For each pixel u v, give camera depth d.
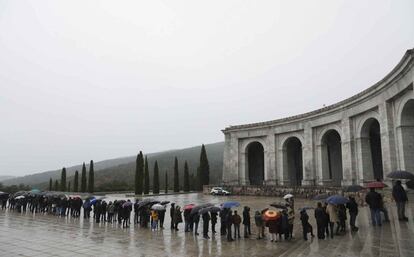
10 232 23.55
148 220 26.61
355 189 21.59
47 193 39.97
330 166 55.94
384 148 36.44
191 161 175.62
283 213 19.95
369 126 43.06
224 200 47.16
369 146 42.91
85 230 24.47
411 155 33.25
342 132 46.19
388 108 36.19
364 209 29.88
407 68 30.98
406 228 17.64
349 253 14.41
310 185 50.12
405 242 14.79
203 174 79.69
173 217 24.86
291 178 61.00
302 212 19.62
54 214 36.06
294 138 60.38
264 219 20.45
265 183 60.41
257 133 62.72
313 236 19.84
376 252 13.98
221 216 21.61
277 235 21.64
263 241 19.72
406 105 33.38
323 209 19.09
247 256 15.77
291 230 20.05
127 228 25.48
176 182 78.19
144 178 70.81
